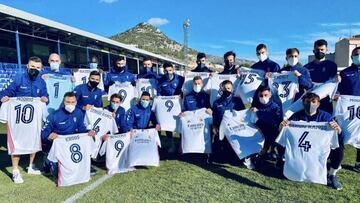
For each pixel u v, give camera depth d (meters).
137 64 40.00
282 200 4.63
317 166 4.91
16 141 5.62
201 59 7.65
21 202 4.64
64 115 5.70
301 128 5.05
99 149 6.30
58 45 21.91
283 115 5.97
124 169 6.14
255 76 6.73
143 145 6.30
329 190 5.02
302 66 6.25
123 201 4.63
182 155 7.25
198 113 6.63
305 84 6.05
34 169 6.11
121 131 6.71
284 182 5.40
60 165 5.34
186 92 7.19
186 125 6.61
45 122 5.89
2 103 5.63
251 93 6.70
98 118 6.30
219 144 6.75
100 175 5.89
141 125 6.80
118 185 5.31
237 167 6.29
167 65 7.38
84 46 26.83
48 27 19.47
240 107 6.75
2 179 5.68
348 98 5.57
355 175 5.71
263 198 4.71
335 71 6.08
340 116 5.59
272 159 6.81
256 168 6.21
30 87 5.89
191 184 5.31
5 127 10.51
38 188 5.23
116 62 7.95
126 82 7.76
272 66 6.73
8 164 6.61
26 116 5.68
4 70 17.75
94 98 6.65
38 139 5.79
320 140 4.94
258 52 6.86
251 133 6.16
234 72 7.17
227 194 4.86
